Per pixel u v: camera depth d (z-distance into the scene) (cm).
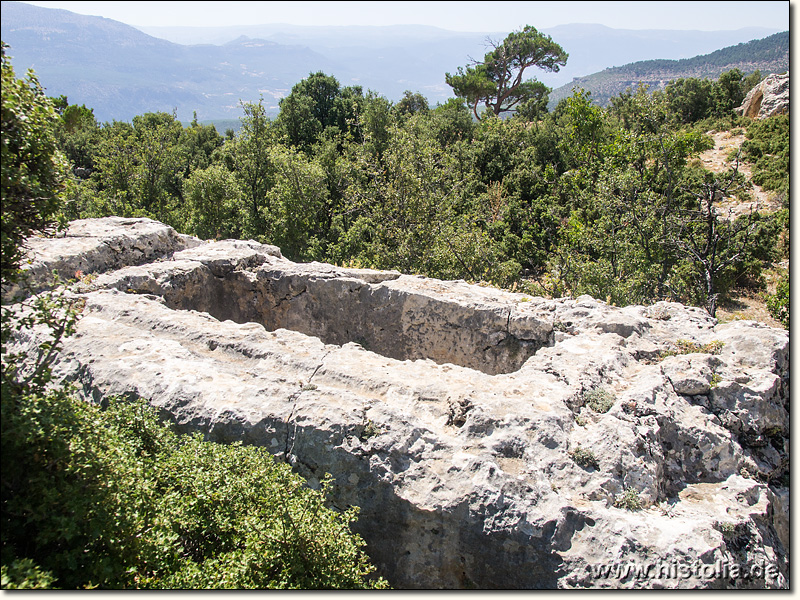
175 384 750
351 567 571
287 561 555
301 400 723
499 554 599
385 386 767
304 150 3447
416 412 728
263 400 728
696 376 785
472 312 1099
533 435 668
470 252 1833
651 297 1725
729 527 606
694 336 931
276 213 2389
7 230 561
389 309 1176
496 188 2930
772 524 672
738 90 4684
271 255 1417
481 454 647
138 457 631
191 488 599
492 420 682
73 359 806
